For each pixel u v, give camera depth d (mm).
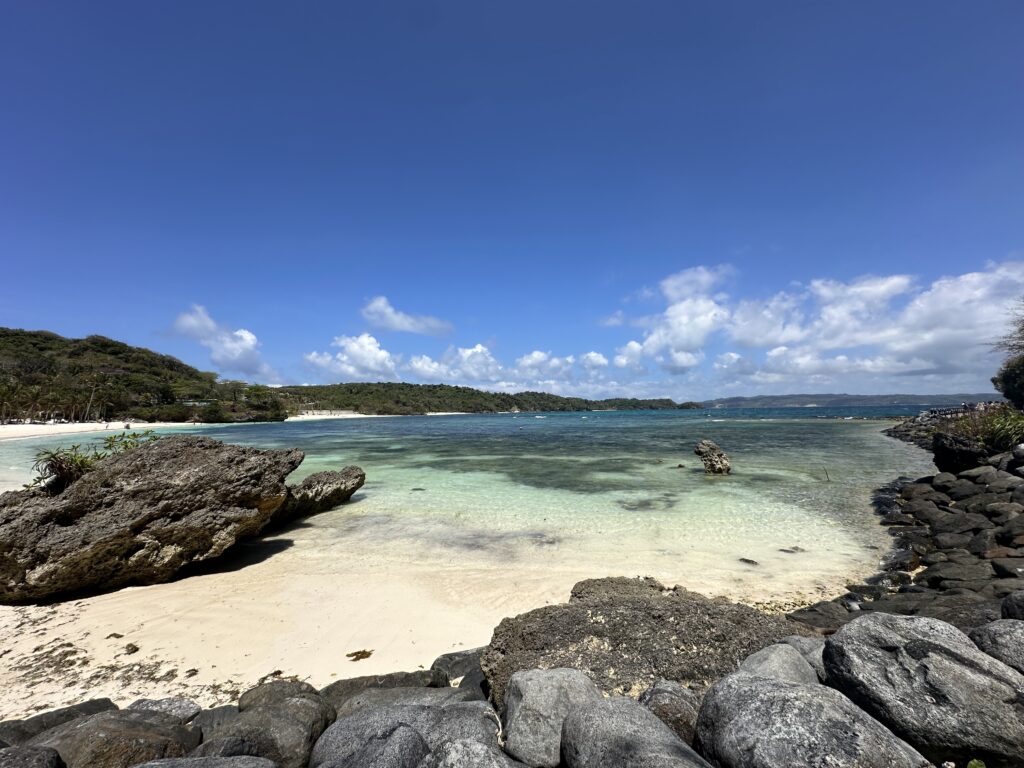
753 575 10359
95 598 9836
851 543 12477
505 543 12789
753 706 3441
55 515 10250
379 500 18266
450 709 4711
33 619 8828
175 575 10820
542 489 19953
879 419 75938
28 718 5805
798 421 73750
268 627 8273
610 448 35969
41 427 69312
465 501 17938
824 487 19578
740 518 14930
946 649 3980
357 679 6223
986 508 13094
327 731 4609
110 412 90125
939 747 3525
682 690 4406
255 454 12859
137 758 4277
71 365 107250
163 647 7633
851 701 3691
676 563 11102
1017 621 4438
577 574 10508
